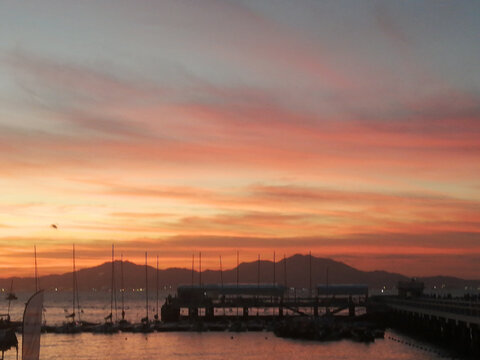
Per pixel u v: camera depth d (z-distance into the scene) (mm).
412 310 121938
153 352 109250
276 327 137875
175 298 164000
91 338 130750
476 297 120750
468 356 95500
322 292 184875
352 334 126062
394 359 95812
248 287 186375
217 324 148625
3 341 98312
